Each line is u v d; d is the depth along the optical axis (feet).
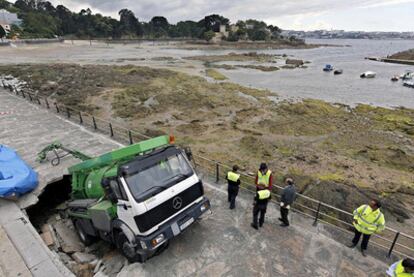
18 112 60.95
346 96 118.83
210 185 31.86
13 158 31.50
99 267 21.47
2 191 26.53
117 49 382.83
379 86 142.92
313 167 53.06
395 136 71.26
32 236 22.70
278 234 23.40
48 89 109.09
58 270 19.44
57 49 332.19
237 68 207.82
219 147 61.16
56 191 33.91
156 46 474.90
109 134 48.26
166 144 21.83
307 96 116.57
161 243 18.66
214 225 24.63
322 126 77.46
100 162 21.45
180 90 115.24
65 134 47.96
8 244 21.71
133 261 20.65
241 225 24.62
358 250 21.50
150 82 131.03
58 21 486.38
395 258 20.70
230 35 542.16
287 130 73.41
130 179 18.30
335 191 42.73
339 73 186.29
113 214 20.01
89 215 22.15
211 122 78.43
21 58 223.92
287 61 258.37
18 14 428.56
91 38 522.88
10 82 117.60
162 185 19.42
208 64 229.66
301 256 20.89
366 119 85.05
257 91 119.85
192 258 20.79
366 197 41.78
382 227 19.66
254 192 30.27
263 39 565.53
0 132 48.32
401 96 119.85
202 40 553.64
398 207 39.63
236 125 76.13
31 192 29.45
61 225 28.60
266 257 20.84
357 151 61.11
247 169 50.19
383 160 56.65
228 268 19.85
